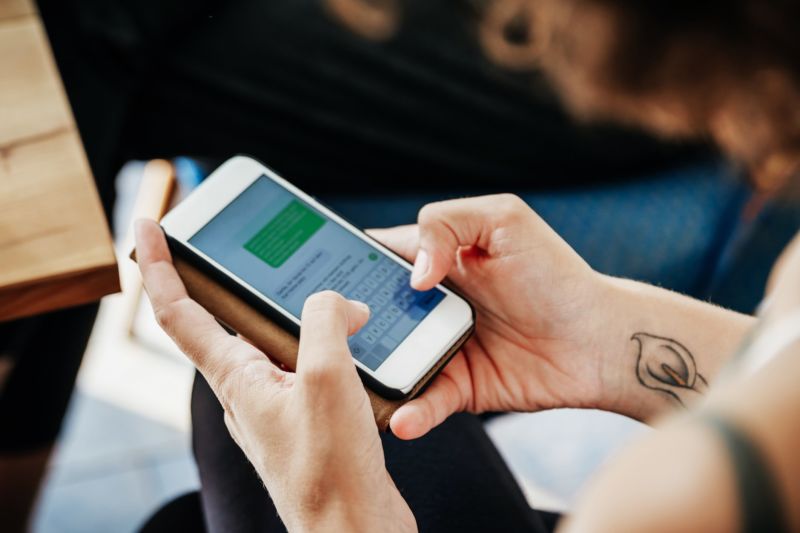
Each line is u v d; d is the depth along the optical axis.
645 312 0.71
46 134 0.67
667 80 0.41
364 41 1.13
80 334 1.01
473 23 1.14
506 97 1.10
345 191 1.13
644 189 1.04
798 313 0.30
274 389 0.55
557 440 1.33
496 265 0.69
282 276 0.68
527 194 1.05
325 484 0.52
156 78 1.10
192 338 0.61
